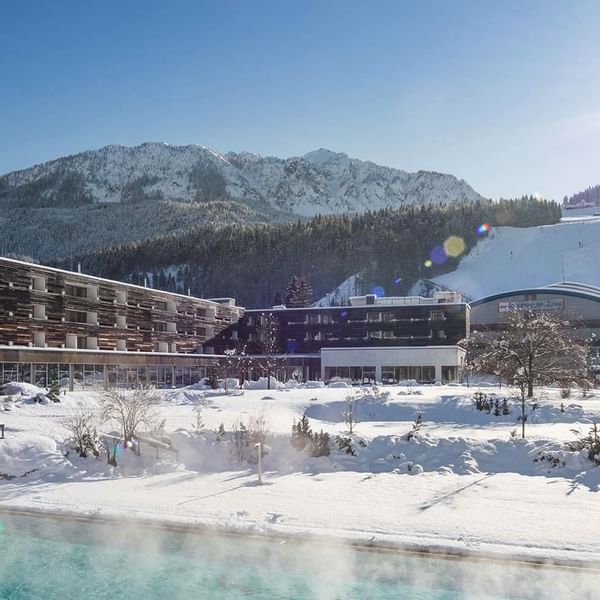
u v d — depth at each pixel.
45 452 22.95
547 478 20.75
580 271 197.38
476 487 19.36
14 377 47.94
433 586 12.31
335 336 86.81
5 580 13.32
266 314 89.69
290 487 19.70
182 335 76.00
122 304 64.69
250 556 14.20
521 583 12.28
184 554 14.49
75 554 14.62
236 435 24.80
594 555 12.95
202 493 19.02
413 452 23.31
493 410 34.97
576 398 41.78
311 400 40.16
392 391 46.06
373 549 13.88
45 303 54.00
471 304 93.50
